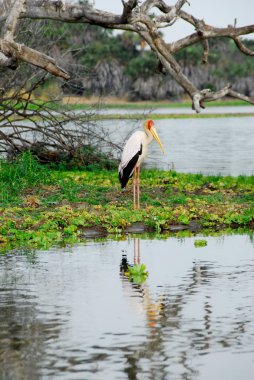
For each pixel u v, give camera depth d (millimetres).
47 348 8844
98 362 8438
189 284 11602
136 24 18656
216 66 103875
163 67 19516
